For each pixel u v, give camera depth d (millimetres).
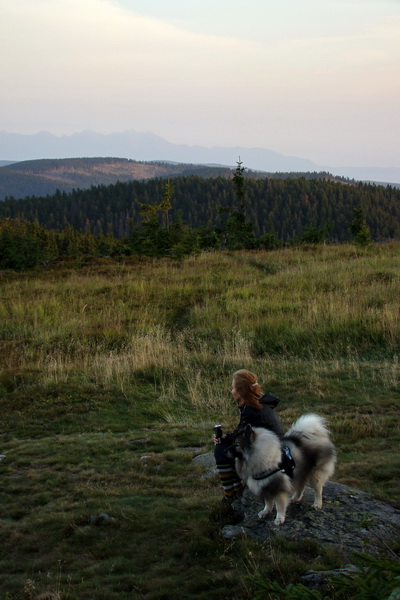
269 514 5086
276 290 19406
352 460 6902
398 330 12984
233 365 12156
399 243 32844
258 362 12438
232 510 5285
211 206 170625
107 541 5176
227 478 5352
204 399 10125
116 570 4691
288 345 13508
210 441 8016
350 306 15648
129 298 19828
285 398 9938
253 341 13891
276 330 14297
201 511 5578
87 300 19609
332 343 13219
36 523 5641
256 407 5156
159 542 5078
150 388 11039
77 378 11438
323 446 5090
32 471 7164
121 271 26281
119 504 5938
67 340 14531
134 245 36219
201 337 14703
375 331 13172
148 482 6637
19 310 17859
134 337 14484
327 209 158875
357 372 10953
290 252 29781
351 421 8367
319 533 4730
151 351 13023
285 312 16250
